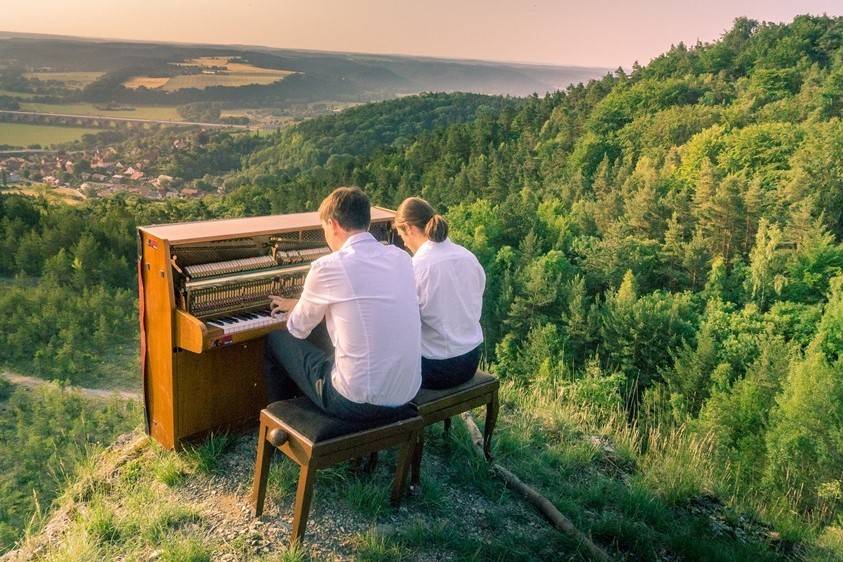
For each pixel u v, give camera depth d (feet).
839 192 245.04
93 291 241.55
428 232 12.96
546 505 13.42
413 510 12.64
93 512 12.06
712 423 111.24
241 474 13.47
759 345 148.46
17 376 185.98
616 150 379.76
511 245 260.42
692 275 222.28
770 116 357.41
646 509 14.48
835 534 16.10
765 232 213.87
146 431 14.69
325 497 12.60
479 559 11.38
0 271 281.95
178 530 11.63
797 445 95.71
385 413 11.14
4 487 115.75
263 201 437.17
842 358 111.14
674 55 558.97
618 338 163.12
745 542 14.21
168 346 13.28
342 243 11.29
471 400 13.50
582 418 19.58
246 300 13.85
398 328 10.78
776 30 530.27
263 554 10.91
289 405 11.43
